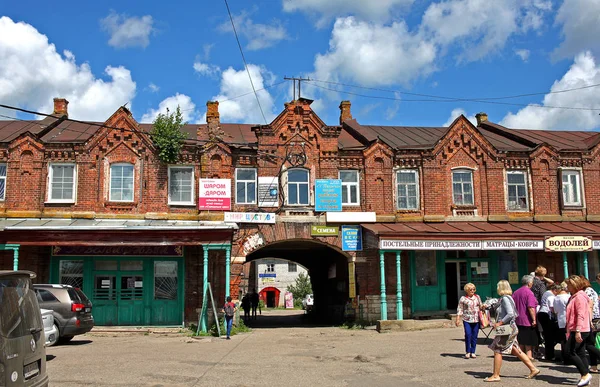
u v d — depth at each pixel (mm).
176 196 24062
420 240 23078
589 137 29188
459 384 10484
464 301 13867
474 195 25703
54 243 21172
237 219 23953
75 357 14422
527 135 28906
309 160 25031
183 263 23609
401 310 23047
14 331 6840
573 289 10203
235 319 23344
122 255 23406
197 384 10773
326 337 20047
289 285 65312
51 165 23516
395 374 11742
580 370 9891
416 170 25656
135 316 23203
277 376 11633
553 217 25875
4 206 22969
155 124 23891
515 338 10719
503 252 26062
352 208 25047
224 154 24391
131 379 11266
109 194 23578
